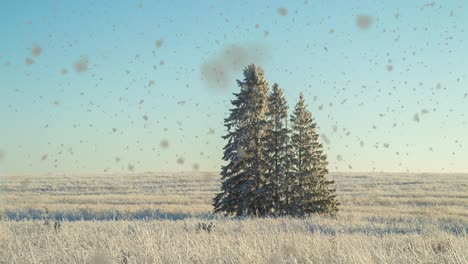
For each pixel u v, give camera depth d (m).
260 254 8.42
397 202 46.56
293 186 32.97
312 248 9.19
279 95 33.69
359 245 9.51
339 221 22.36
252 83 33.25
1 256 8.39
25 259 8.10
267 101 33.81
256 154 32.91
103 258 8.04
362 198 49.56
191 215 33.97
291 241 9.84
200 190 60.62
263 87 33.66
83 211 35.69
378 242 11.23
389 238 12.62
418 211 37.41
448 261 8.05
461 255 8.21
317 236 10.63
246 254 8.22
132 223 15.12
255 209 32.56
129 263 7.70
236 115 33.16
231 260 8.07
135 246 9.30
